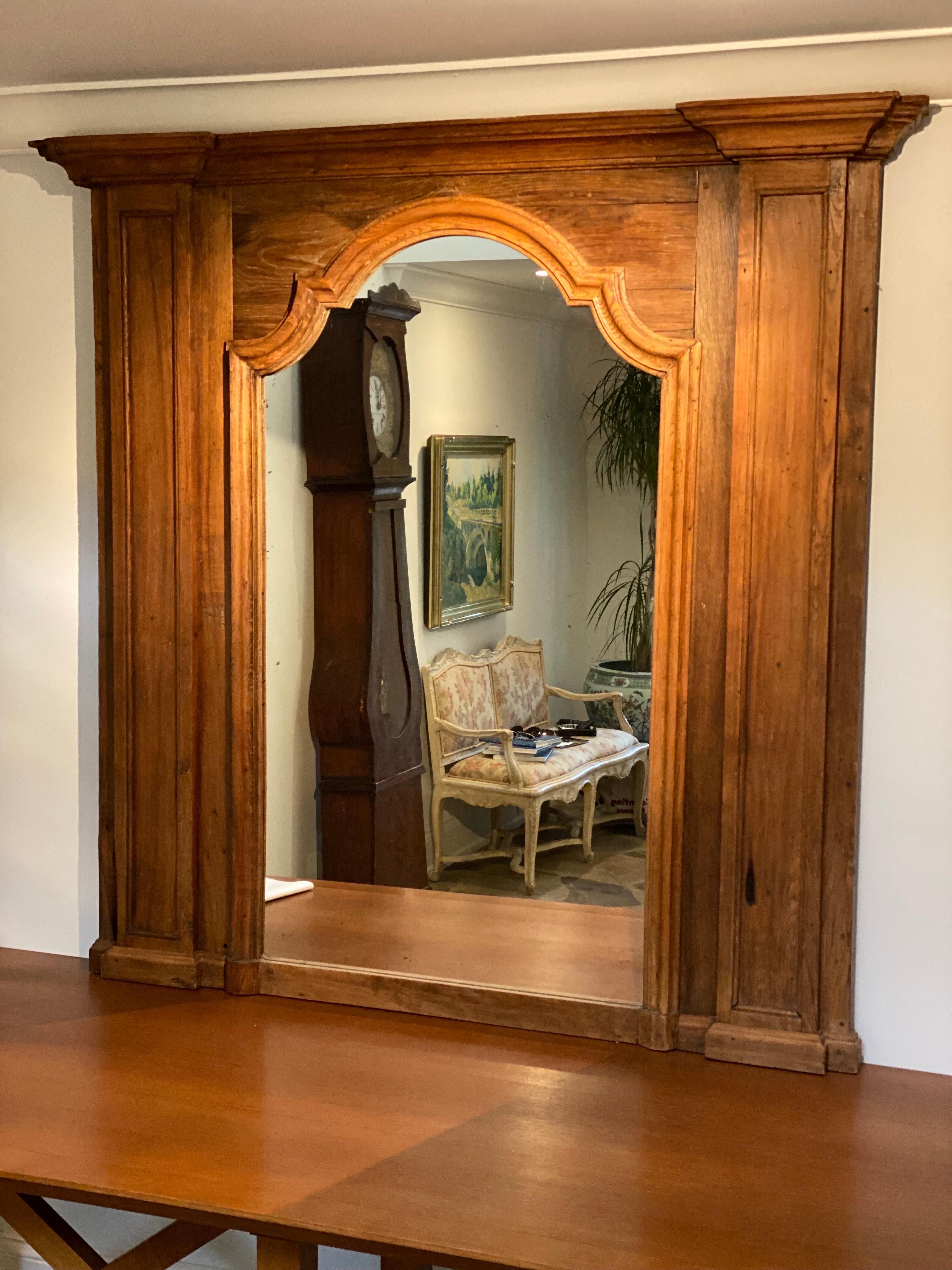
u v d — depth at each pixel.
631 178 2.29
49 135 2.59
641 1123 2.14
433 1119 2.15
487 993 2.50
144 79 2.47
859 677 2.27
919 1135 2.12
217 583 2.58
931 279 2.20
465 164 2.35
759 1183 1.98
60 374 2.69
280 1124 2.13
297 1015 2.54
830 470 2.22
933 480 2.23
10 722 2.81
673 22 2.10
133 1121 2.13
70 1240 2.11
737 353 2.25
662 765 2.36
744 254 2.22
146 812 2.66
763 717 2.30
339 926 2.68
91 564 2.72
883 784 2.31
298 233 2.46
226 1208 1.89
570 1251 1.80
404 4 2.02
